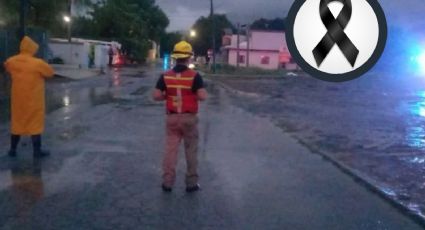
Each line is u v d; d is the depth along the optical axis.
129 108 19.78
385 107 23.66
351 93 32.88
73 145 11.69
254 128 15.45
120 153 10.95
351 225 6.78
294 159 10.91
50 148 11.23
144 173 9.28
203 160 10.55
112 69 57.31
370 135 14.55
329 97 29.30
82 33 76.75
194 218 6.91
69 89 28.23
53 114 17.31
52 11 35.16
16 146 10.29
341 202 7.80
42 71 10.04
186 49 7.97
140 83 35.47
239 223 6.75
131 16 82.00
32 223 6.57
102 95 25.22
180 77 7.94
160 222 6.72
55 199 7.59
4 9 30.16
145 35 86.25
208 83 41.78
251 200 7.80
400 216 7.18
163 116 17.50
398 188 8.51
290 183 8.87
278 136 13.99
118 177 8.96
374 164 10.45
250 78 51.06
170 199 7.75
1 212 6.96
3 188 8.08
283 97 28.44
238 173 9.52
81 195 7.83
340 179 9.20
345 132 15.09
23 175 8.88
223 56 94.12
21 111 10.02
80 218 6.80
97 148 11.43
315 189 8.51
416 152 11.88
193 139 8.13
